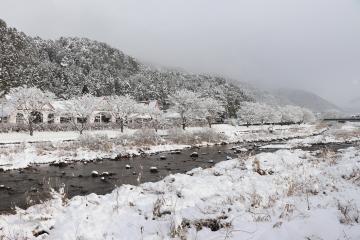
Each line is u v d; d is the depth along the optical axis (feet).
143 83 484.74
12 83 276.41
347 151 76.02
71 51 554.87
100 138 127.65
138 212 27.84
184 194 33.17
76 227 24.13
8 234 25.67
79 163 95.20
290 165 52.49
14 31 443.32
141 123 229.25
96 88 372.99
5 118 189.88
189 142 154.71
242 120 320.29
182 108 224.94
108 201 32.73
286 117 375.45
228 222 21.36
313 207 23.00
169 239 20.13
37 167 88.07
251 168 50.16
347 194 26.78
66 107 185.16
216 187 36.50
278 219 20.80
